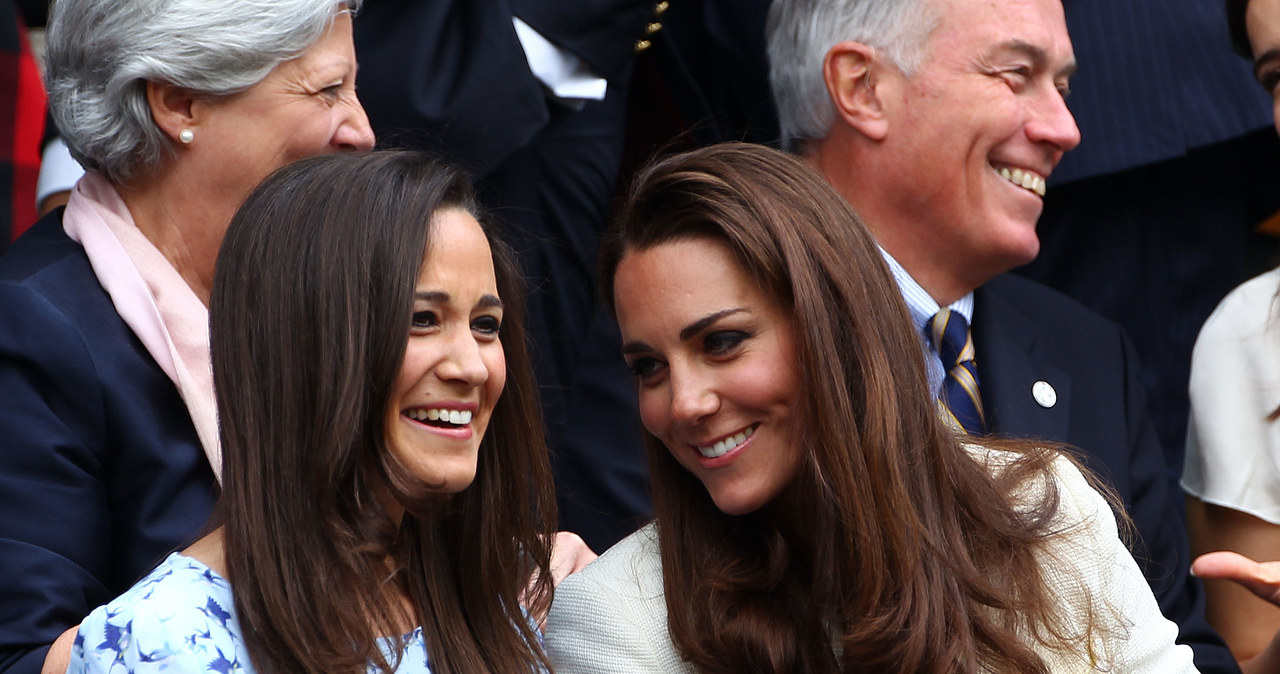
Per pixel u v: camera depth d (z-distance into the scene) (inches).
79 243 430.0
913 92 534.6
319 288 329.7
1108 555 411.5
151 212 433.7
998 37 531.2
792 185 384.8
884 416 377.7
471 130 523.5
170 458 406.6
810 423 374.0
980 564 393.7
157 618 311.9
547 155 558.6
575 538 472.4
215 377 336.2
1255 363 562.3
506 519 381.1
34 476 391.9
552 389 574.2
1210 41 660.1
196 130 426.3
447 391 340.8
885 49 537.0
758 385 378.0
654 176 387.9
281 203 339.0
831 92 546.9
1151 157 650.8
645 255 385.1
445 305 340.5
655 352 386.9
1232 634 556.4
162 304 417.7
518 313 381.4
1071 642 391.2
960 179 534.3
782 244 374.6
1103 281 669.3
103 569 402.3
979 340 551.8
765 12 617.3
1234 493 556.1
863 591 371.2
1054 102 542.3
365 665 326.0
